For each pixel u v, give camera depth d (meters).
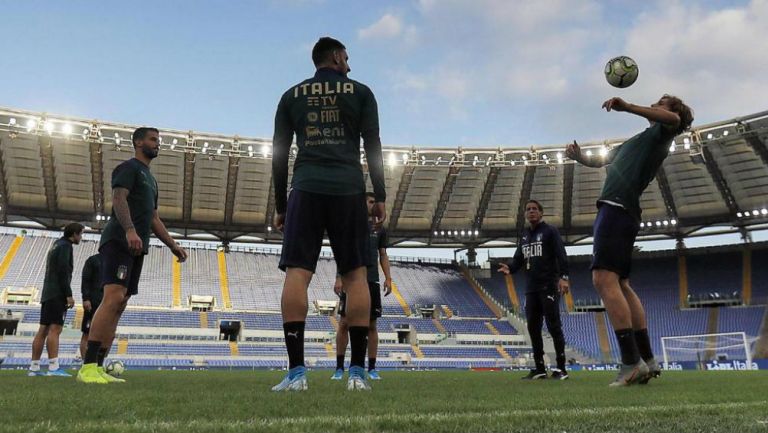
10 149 30.75
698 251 42.88
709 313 37.25
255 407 2.28
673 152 33.25
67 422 1.80
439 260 47.25
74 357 27.38
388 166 36.22
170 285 37.22
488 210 39.44
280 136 3.78
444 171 37.16
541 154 36.06
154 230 6.14
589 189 37.19
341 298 7.38
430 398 2.84
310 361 31.11
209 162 34.25
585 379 6.71
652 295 40.38
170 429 1.64
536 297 7.14
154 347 30.59
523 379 6.79
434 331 37.62
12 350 27.14
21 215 34.66
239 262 41.88
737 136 31.11
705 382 5.21
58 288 7.40
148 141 5.75
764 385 4.55
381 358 33.25
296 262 3.43
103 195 34.62
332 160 3.57
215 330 33.12
